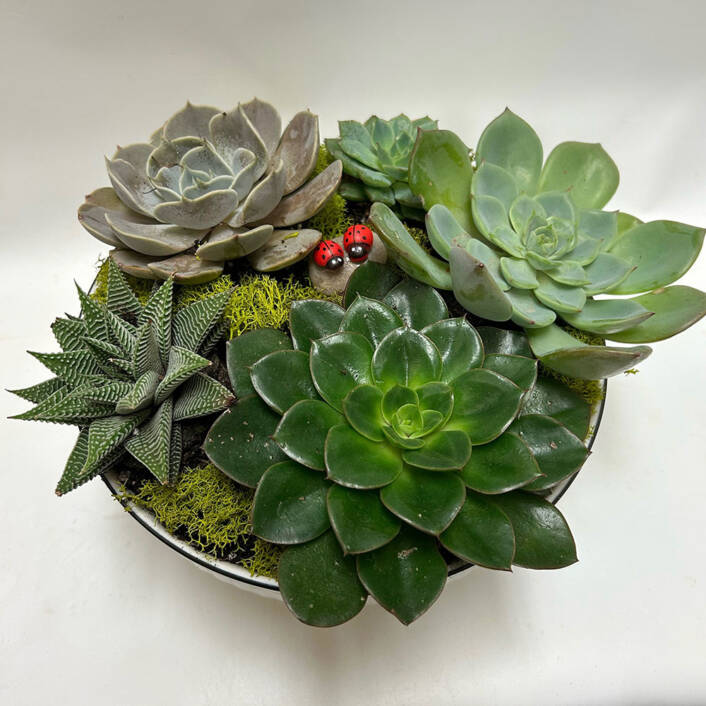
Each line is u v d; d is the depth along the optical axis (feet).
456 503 0.60
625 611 1.00
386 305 0.71
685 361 1.20
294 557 0.63
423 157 0.79
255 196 0.75
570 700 0.93
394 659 0.95
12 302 1.26
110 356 0.73
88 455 0.65
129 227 0.81
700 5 1.19
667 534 1.06
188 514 0.72
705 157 1.29
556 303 0.75
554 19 1.23
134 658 0.96
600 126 1.32
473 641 0.96
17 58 1.16
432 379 0.68
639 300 0.79
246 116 0.79
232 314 0.80
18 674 0.95
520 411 0.65
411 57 1.27
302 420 0.64
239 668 0.95
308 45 1.24
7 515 1.07
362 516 0.62
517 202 0.81
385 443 0.67
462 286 0.70
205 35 1.20
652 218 1.32
